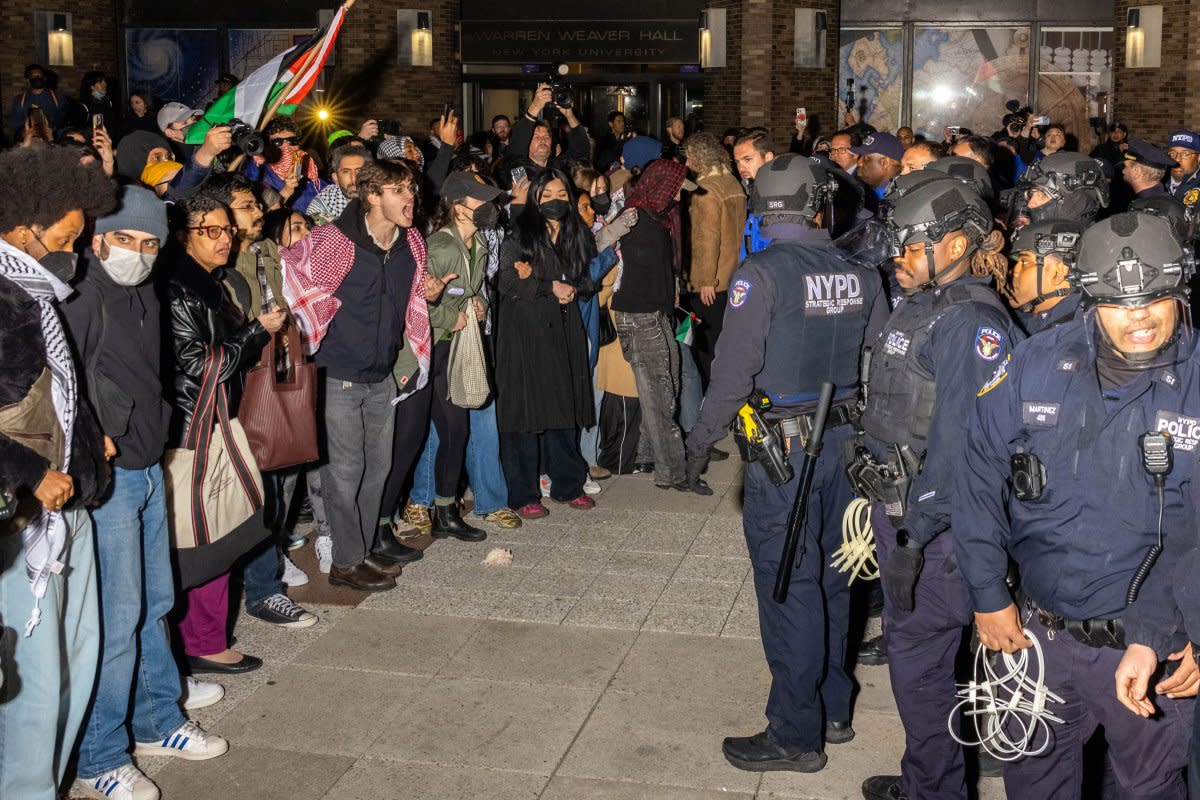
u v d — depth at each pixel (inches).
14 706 127.9
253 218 187.6
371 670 180.5
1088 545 105.1
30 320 119.0
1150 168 276.7
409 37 684.1
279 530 204.2
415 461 239.3
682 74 687.7
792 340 148.0
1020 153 466.0
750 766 152.3
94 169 125.5
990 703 119.2
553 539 239.5
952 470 119.5
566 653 186.1
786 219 151.8
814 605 150.6
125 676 146.0
